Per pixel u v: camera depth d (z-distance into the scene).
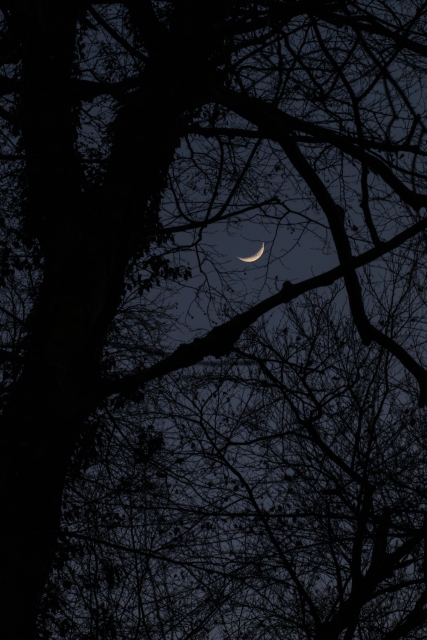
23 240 6.88
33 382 5.48
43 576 5.10
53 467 5.23
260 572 5.75
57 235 6.55
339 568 6.17
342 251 4.84
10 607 4.77
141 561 5.24
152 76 5.51
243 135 6.45
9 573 4.85
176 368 4.55
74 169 5.97
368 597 5.81
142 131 6.35
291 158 4.89
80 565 6.07
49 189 5.92
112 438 7.02
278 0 4.43
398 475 6.43
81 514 6.12
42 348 5.73
